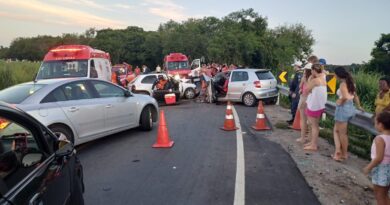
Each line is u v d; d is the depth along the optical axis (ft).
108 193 18.06
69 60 45.70
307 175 20.47
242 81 52.80
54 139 12.19
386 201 14.93
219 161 23.29
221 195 17.58
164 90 56.75
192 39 251.19
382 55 124.77
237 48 196.75
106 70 53.06
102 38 312.91
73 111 25.50
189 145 27.81
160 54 290.76
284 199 17.07
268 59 208.44
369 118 24.36
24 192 8.41
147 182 19.56
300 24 258.16
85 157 24.91
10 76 69.31
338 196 17.52
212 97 56.34
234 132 32.73
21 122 10.49
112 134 31.45
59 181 10.98
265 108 49.83
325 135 30.25
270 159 23.66
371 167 14.85
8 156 8.91
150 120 33.58
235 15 224.33
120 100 30.19
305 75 28.40
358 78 44.16
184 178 20.11
